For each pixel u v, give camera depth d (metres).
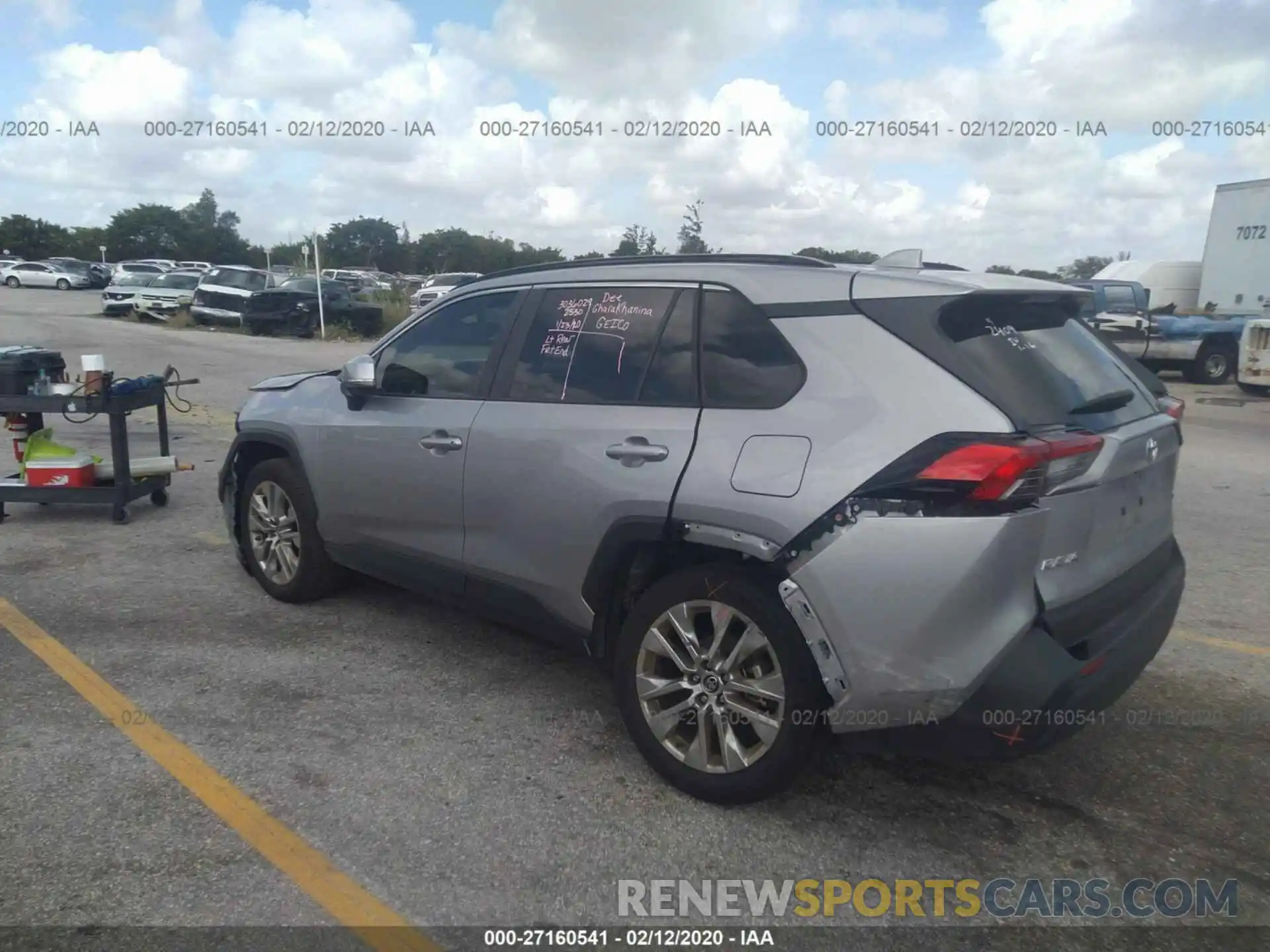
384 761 3.77
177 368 17.84
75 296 47.22
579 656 4.78
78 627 5.05
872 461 3.04
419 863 3.15
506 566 4.10
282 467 5.26
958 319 3.22
